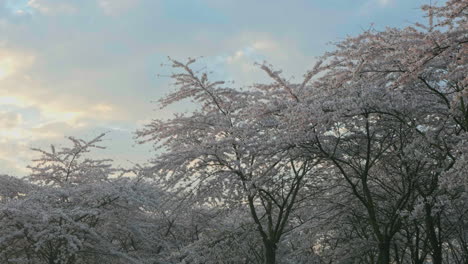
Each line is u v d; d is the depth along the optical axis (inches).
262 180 507.2
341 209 566.9
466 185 319.3
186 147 549.0
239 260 621.9
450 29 355.6
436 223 506.0
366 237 588.4
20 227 563.8
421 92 463.5
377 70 438.0
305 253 690.8
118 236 696.4
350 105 418.6
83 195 617.9
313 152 470.9
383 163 525.7
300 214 658.8
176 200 572.4
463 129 416.5
